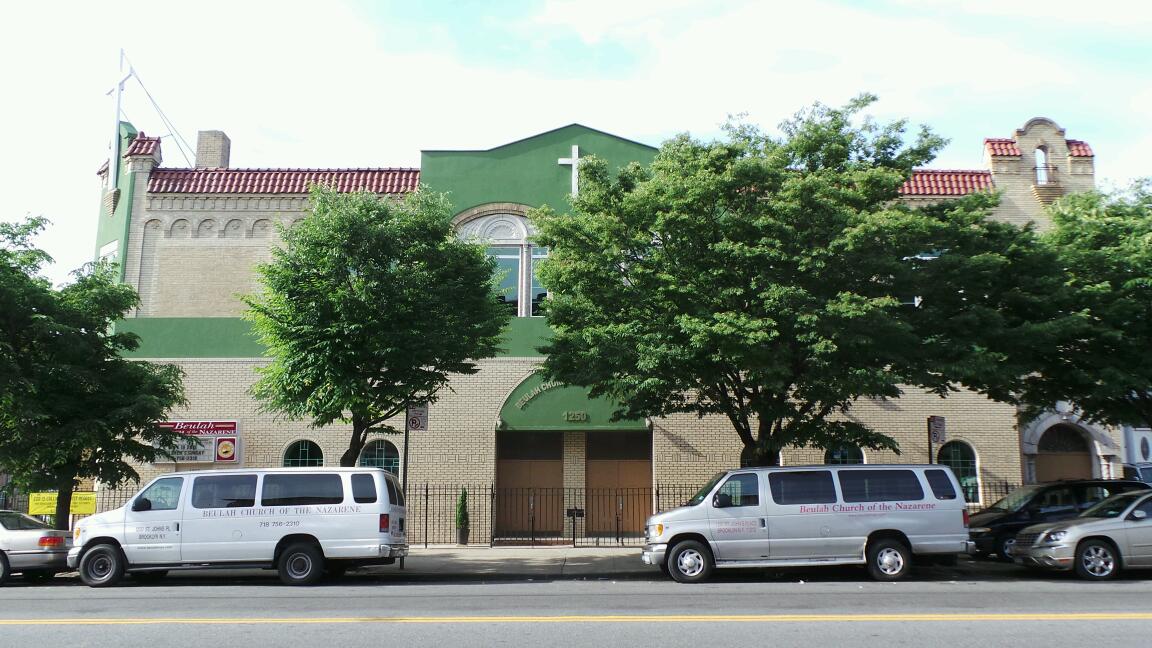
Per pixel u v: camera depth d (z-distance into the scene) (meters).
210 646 8.31
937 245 15.44
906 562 13.87
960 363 14.44
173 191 24.11
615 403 21.66
